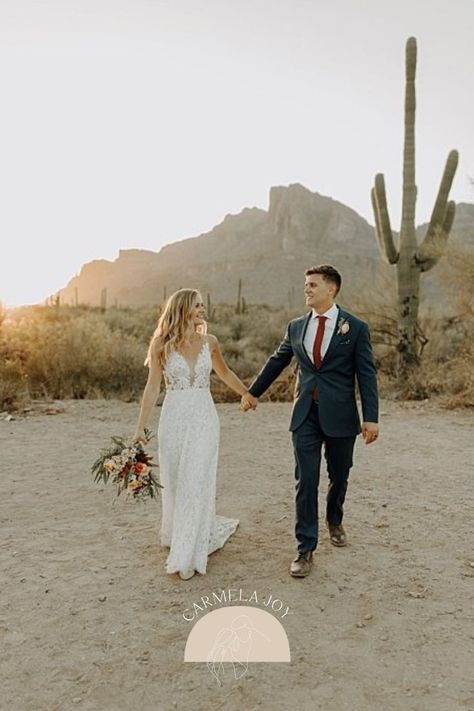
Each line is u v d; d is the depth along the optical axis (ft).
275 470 22.98
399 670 10.19
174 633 11.31
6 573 13.89
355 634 11.28
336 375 13.82
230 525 15.78
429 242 43.45
